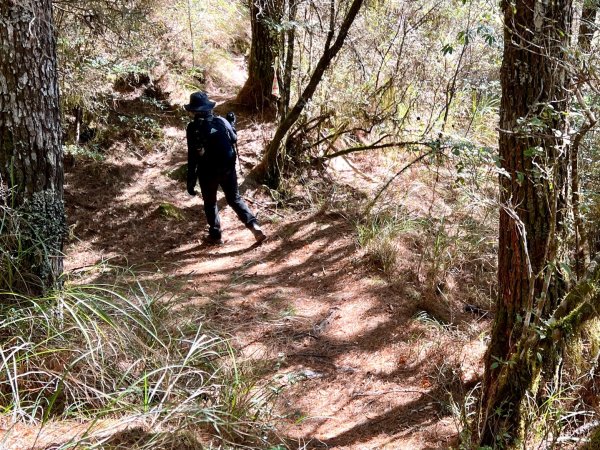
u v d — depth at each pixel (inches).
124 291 231.6
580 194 156.9
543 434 149.6
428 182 346.6
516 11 147.2
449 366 196.5
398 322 227.1
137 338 165.8
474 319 232.8
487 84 321.4
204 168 287.7
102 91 372.5
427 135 332.2
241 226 318.0
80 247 284.0
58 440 128.0
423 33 379.9
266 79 414.0
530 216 153.0
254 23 403.5
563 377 158.9
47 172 173.8
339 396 189.0
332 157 350.9
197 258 285.4
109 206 316.8
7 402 145.2
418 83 378.9
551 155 149.9
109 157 349.7
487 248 276.4
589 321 165.2
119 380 155.9
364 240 281.3
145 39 394.0
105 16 312.2
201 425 150.1
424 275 257.3
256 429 153.7
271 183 345.1
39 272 172.4
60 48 323.3
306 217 318.7
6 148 166.4
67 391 150.3
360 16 387.2
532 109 143.1
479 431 153.6
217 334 205.5
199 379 172.2
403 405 183.2
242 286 255.6
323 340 218.8
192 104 284.0
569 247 169.5
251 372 187.3
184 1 463.2
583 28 200.8
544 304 154.7
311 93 326.6
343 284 257.0
